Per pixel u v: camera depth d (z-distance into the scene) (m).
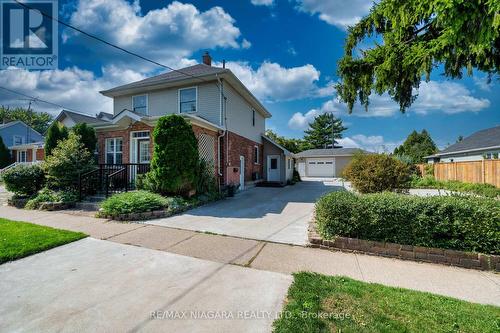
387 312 2.50
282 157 18.22
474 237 3.91
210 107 12.27
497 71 3.78
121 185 9.69
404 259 4.15
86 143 10.73
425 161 31.73
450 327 2.29
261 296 2.85
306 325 2.29
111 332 2.24
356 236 4.54
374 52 4.78
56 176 8.80
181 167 8.36
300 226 6.08
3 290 2.97
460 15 2.83
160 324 2.35
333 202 4.70
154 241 4.89
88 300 2.76
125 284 3.13
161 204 7.34
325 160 29.22
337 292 2.89
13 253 3.99
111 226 5.98
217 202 9.77
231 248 4.51
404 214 4.24
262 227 5.97
